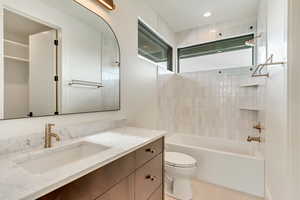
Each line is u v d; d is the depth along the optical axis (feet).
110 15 5.35
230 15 8.54
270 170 4.88
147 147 3.99
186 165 5.59
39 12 3.52
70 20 4.16
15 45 3.14
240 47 9.08
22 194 1.67
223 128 8.96
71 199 2.15
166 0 7.24
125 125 5.98
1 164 2.47
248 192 6.11
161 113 8.71
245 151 8.02
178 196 5.74
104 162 2.61
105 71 5.20
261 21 6.81
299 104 2.99
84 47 4.52
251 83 7.82
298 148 2.99
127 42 6.16
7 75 3.03
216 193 6.15
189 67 10.59
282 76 3.54
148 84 7.57
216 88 9.15
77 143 3.73
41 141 3.44
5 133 3.03
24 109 3.28
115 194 2.93
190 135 9.70
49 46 3.70
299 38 3.00
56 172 2.17
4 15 2.99
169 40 9.82
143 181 3.83
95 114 4.90
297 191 2.99
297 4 3.01
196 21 9.25
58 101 3.90
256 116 8.07
